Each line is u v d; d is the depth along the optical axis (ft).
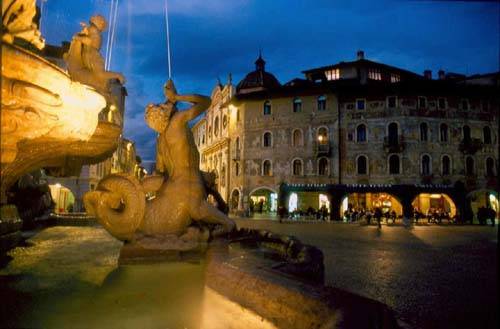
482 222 93.50
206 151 168.14
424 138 113.91
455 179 113.39
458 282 22.38
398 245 44.09
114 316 9.46
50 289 11.63
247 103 128.36
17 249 19.76
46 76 11.69
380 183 113.50
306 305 9.00
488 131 117.08
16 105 10.71
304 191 108.06
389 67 135.44
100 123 17.88
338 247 40.34
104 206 15.93
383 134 114.73
